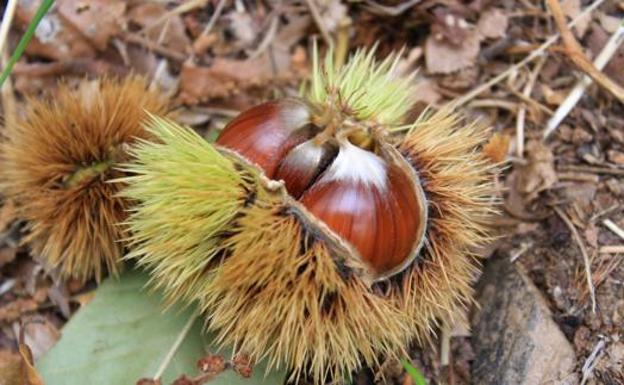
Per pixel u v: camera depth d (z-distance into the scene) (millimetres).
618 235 240
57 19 277
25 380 220
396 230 208
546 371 225
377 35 289
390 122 230
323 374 218
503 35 279
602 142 258
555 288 237
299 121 217
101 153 234
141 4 285
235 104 282
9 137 245
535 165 255
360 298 207
